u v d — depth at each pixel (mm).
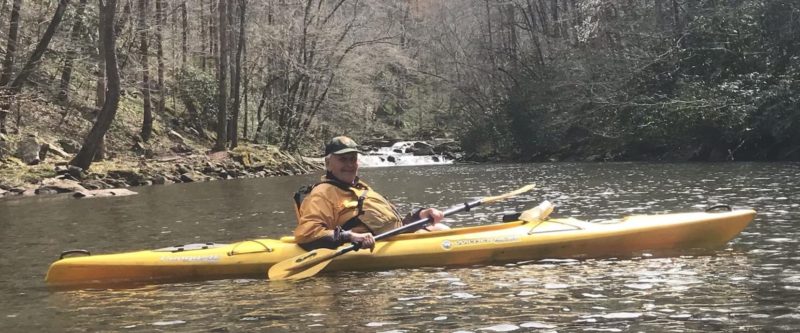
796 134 18281
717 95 19406
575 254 5395
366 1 33406
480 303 3986
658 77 22297
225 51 25047
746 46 19953
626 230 5484
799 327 3295
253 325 3684
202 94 29516
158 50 25047
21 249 7016
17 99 18328
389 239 5363
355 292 4383
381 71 37719
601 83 23891
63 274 5000
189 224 8766
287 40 28047
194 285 4777
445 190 13664
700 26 20844
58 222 9352
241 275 5055
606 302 3898
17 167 16672
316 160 28797
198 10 30656
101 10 20703
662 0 24000
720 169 15242
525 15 31312
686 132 20125
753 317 3488
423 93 42688
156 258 5047
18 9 18156
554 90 27172
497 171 20078
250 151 23750
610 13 27172
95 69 23688
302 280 4820
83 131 22062
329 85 30688
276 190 14719
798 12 19094
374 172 23047
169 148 24641
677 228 5551
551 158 26922
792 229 6199
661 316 3572
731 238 5703
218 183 18016
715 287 4141
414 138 41094
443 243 5301
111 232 8156
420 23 40812
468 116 31719
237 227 8344
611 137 23641
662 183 12352
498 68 30016
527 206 9438
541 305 3889
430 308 3916
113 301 4383
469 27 35562
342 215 5320
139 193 14688
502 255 5301
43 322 3936
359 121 36031
